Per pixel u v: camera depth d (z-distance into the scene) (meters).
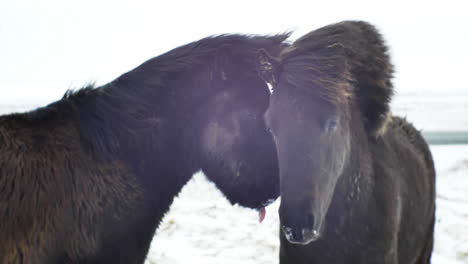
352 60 6.98
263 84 7.78
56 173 6.72
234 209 17.56
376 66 7.34
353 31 7.16
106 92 7.41
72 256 6.86
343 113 6.44
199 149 7.75
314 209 5.96
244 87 7.71
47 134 6.89
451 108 83.31
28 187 6.51
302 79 6.30
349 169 6.96
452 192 19.91
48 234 6.57
